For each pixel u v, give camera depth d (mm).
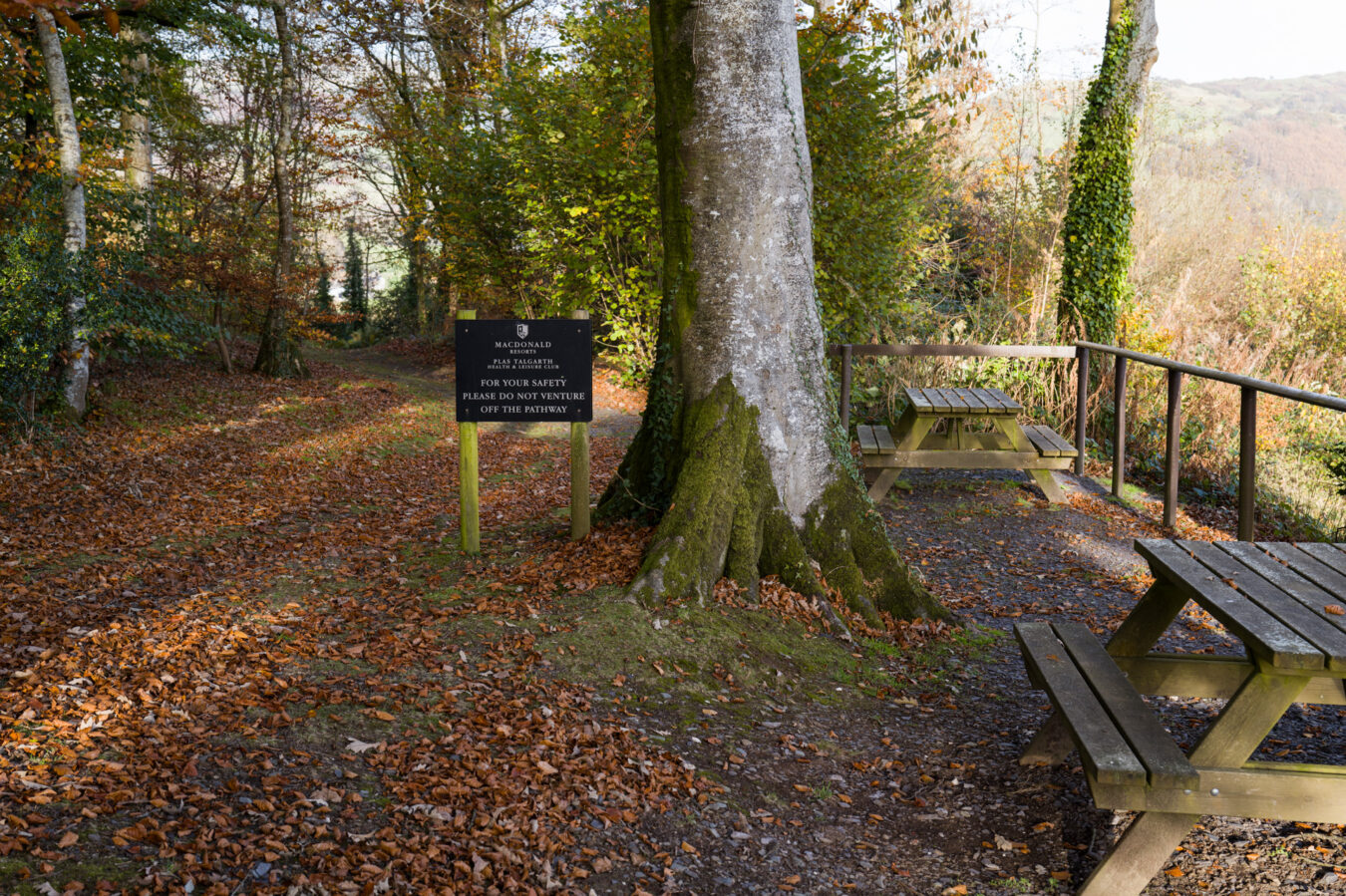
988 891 2758
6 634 4371
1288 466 8828
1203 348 11711
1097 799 2463
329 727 3395
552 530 6285
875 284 12031
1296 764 2508
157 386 13680
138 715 3426
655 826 2967
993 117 18844
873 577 5121
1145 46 10625
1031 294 13141
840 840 3037
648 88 12148
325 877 2490
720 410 5113
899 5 10672
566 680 3914
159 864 2486
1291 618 2457
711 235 5176
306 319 17750
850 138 11328
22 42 10469
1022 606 5430
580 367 5730
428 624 4547
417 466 10344
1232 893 2662
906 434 8281
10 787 2822
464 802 2922
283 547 6453
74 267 9836
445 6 19984
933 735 3807
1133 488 8234
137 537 6461
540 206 14305
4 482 7695
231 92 19562
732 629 4449
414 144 20938
